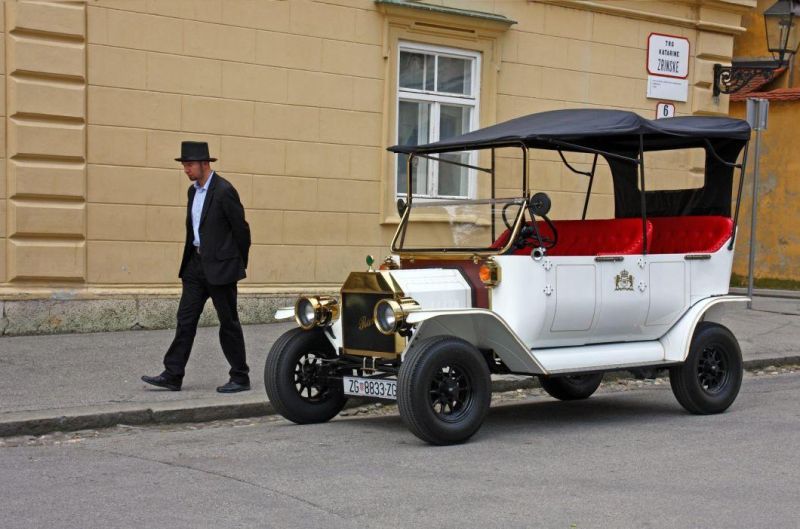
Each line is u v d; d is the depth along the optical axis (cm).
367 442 723
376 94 1285
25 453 682
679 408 887
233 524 516
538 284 754
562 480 614
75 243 1105
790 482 613
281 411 782
